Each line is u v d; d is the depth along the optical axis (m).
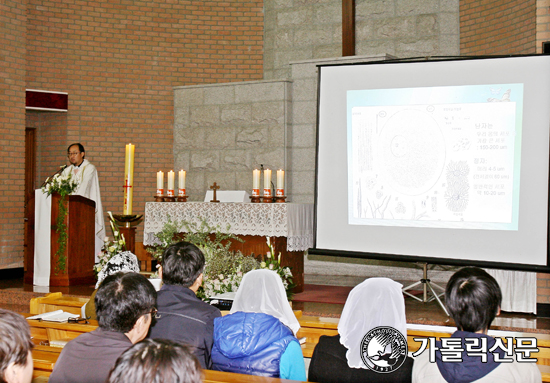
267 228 6.24
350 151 5.95
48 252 7.32
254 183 6.53
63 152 9.70
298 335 4.01
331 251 6.01
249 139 9.26
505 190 5.28
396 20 9.09
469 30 8.56
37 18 9.46
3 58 8.67
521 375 2.00
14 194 8.84
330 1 9.58
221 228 6.58
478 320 2.08
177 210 6.93
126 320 2.11
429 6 8.87
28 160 9.84
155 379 1.11
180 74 10.06
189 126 9.77
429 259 5.54
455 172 5.47
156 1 10.00
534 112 5.20
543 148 5.16
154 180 9.97
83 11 9.72
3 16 8.66
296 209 6.41
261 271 3.01
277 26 9.93
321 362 2.30
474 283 2.10
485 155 5.36
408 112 5.68
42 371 2.71
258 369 2.47
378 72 5.83
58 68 9.60
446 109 5.52
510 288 5.52
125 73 9.90
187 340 2.55
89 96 9.76
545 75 5.17
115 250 5.92
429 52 8.87
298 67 8.98
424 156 5.60
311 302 5.96
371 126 5.85
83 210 7.47
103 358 2.00
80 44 9.71
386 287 2.30
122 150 9.88
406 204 5.68
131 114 9.91
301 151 8.97
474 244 5.38
